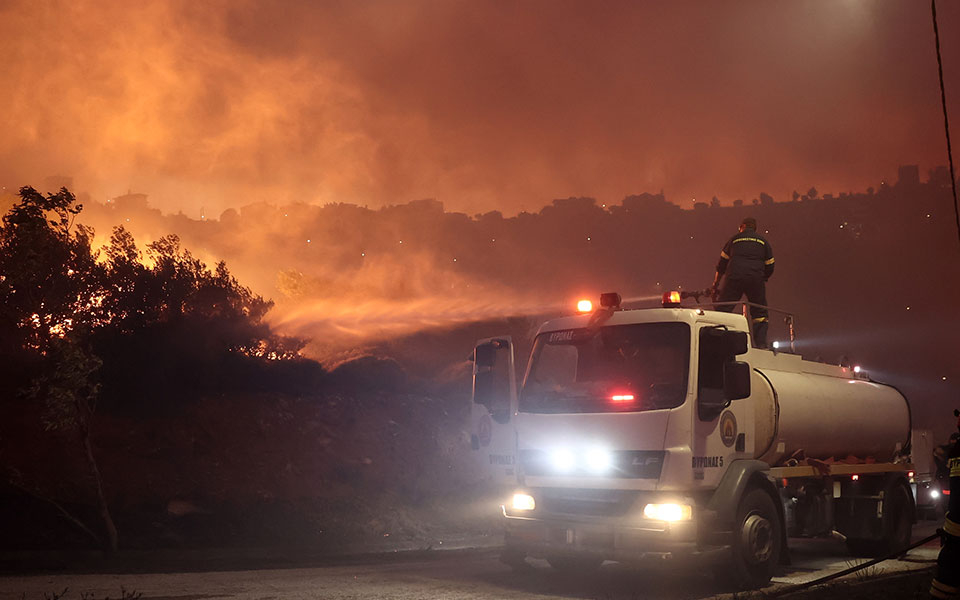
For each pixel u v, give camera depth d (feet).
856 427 40.42
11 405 47.03
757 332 37.99
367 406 60.90
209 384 55.67
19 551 38.01
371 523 48.44
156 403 51.88
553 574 35.76
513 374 33.60
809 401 36.40
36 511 41.24
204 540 42.88
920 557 43.37
